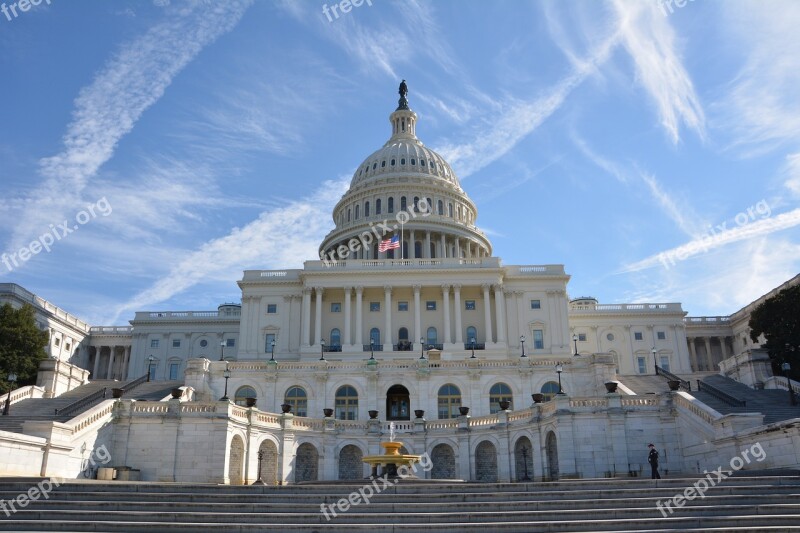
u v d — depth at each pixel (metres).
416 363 51.56
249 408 39.22
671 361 94.94
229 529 18.14
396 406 52.06
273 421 41.09
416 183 107.00
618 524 18.27
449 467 43.19
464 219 110.38
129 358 103.75
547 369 51.25
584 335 96.50
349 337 79.12
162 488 22.58
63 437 31.27
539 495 21.53
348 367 51.53
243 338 82.31
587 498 21.22
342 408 50.62
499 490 22.64
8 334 53.56
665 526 18.23
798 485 22.06
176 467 35.78
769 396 42.62
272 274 85.88
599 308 97.62
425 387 50.84
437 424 43.88
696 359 101.44
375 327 81.62
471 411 50.25
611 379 49.81
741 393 44.62
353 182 116.00
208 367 51.81
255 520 19.03
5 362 52.06
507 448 40.50
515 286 83.75
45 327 89.44
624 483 22.84
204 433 36.34
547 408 37.41
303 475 42.41
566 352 80.56
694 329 101.12
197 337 100.88
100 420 34.81
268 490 22.59
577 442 35.12
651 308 97.44
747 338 95.31
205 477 35.62
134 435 36.28
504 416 41.16
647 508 19.50
